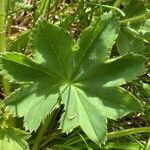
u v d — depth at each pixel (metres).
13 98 0.15
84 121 0.15
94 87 0.16
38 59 0.15
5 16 0.16
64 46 0.15
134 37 0.18
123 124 0.19
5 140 0.16
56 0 0.19
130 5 0.19
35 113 0.15
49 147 0.18
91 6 0.19
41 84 0.15
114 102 0.15
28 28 0.20
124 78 0.15
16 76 0.15
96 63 0.15
